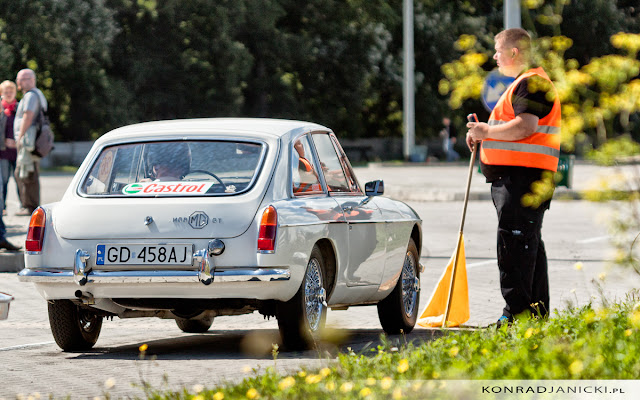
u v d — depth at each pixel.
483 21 169.38
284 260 20.75
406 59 136.12
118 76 150.50
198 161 22.00
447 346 17.77
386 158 175.38
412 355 17.22
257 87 159.62
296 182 22.09
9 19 136.38
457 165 133.25
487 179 23.16
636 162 14.53
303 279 21.31
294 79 166.75
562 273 37.31
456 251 24.83
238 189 21.36
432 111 173.00
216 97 151.38
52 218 21.81
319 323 22.28
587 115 14.88
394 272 25.19
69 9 138.25
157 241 20.95
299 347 21.86
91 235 21.33
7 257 38.34
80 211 21.61
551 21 15.91
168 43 149.62
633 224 14.70
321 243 22.62
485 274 37.41
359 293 23.83
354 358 17.28
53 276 21.38
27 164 52.03
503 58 23.09
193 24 151.38
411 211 26.89
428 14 172.75
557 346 16.02
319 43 164.00
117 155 22.44
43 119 52.12
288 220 20.94
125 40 149.00
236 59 149.62
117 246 21.17
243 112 161.88
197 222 20.89
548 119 22.47
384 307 25.30
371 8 169.50
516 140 22.52
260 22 155.25
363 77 165.50
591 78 14.90
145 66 146.75
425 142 179.50
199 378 18.84
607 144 14.48
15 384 18.62
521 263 22.72
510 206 22.61
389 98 177.00
